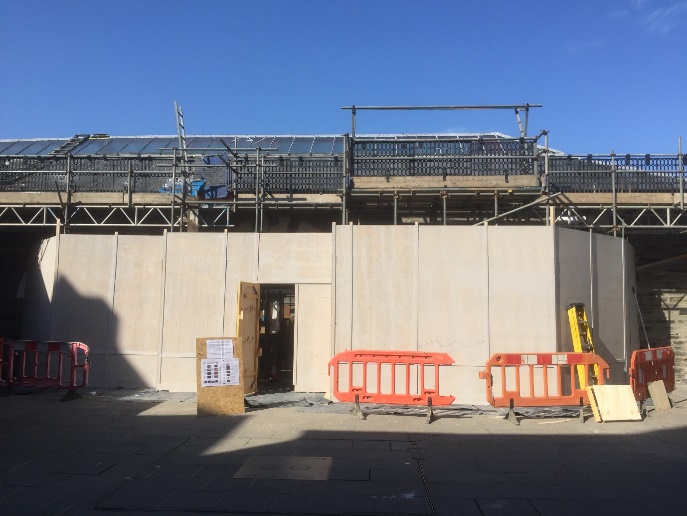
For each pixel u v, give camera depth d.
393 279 11.34
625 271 12.88
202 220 14.88
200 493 5.68
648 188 13.88
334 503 5.43
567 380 11.01
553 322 11.01
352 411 9.80
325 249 12.26
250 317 11.81
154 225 14.33
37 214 14.75
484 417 9.55
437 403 9.36
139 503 5.38
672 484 6.07
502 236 11.29
